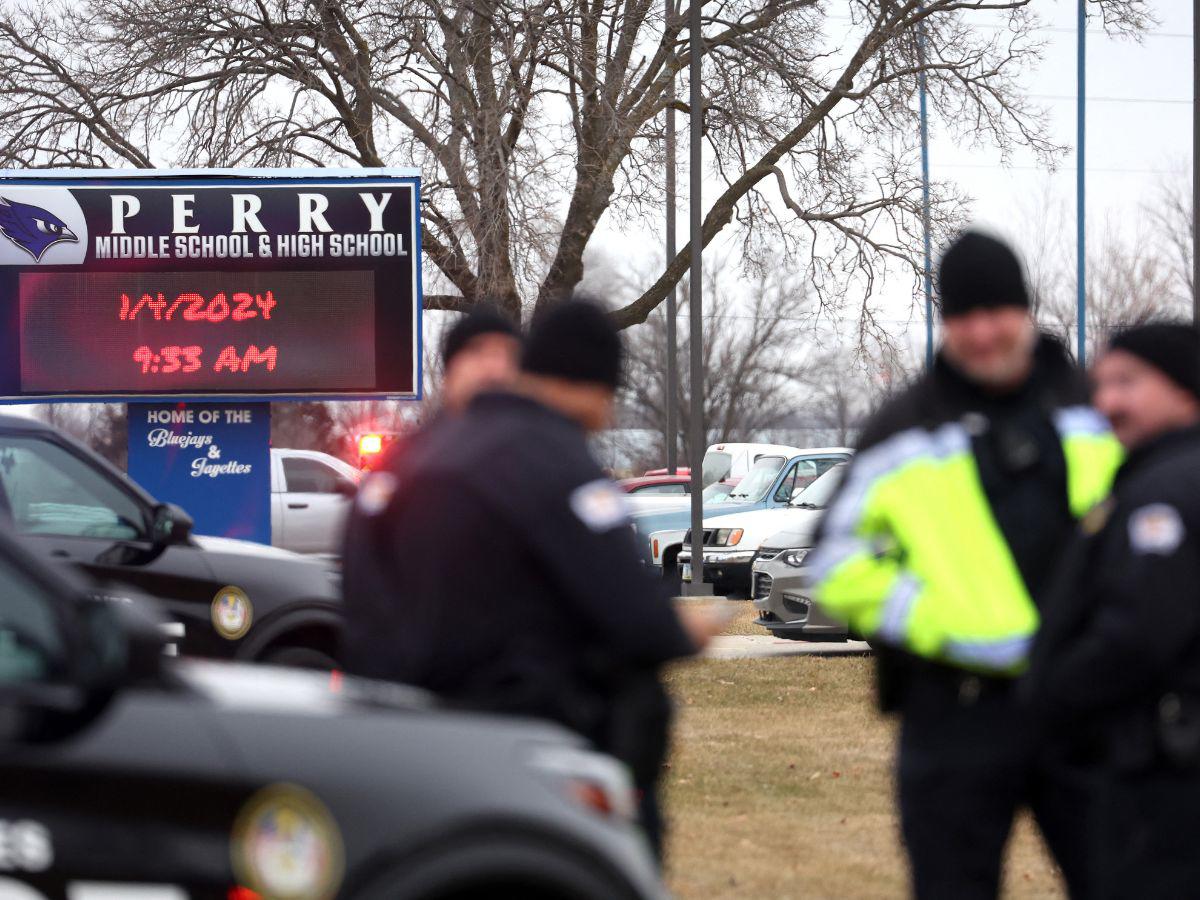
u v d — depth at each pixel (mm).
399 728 13430
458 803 12883
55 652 13688
